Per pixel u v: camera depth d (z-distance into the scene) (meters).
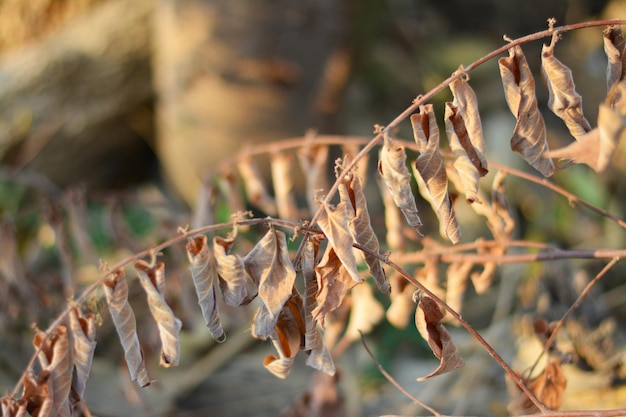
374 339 1.01
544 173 0.52
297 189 1.11
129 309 0.53
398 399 0.97
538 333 0.63
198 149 1.17
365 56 1.42
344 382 0.95
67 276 0.81
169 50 1.18
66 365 0.54
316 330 0.53
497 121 1.53
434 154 0.51
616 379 0.83
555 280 0.84
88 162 1.41
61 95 1.37
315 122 1.17
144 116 1.44
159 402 0.96
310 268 0.52
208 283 0.52
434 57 1.73
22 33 1.53
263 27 1.12
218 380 1.04
